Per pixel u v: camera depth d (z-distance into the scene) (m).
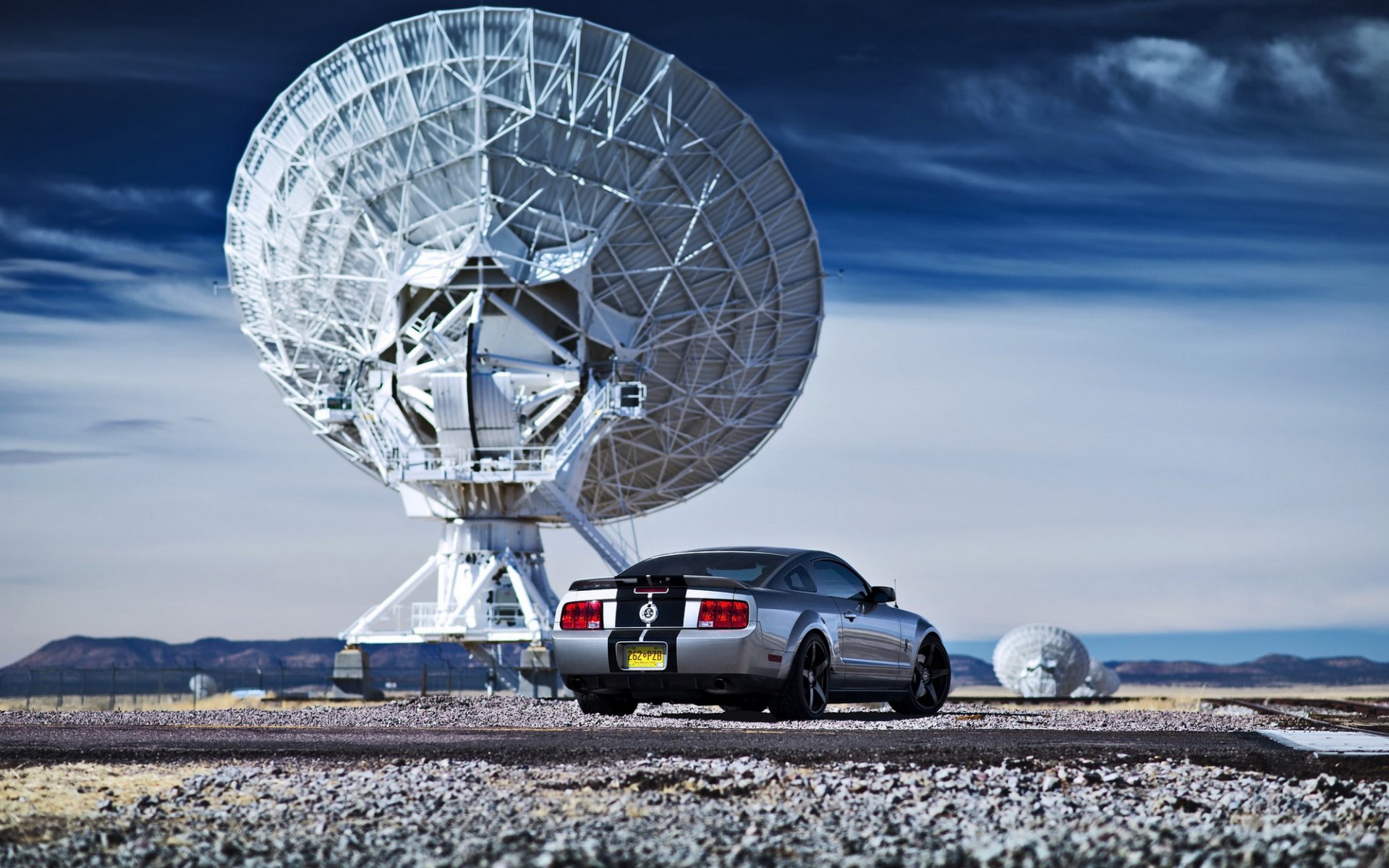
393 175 42.84
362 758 10.48
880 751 10.59
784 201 44.69
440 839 7.00
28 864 6.60
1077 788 8.98
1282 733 13.05
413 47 42.19
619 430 48.09
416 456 45.53
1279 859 6.38
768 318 47.12
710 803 8.12
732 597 15.22
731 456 52.34
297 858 6.56
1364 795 8.59
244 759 10.57
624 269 44.12
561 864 6.19
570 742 11.55
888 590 17.64
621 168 42.72
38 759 10.68
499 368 44.81
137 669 41.31
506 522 49.34
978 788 8.73
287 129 43.91
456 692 49.19
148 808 8.16
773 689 15.51
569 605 16.03
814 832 7.17
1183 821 7.63
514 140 42.16
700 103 42.59
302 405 48.88
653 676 15.37
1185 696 29.25
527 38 41.66
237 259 47.19
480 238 42.53
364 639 48.47
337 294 45.44
